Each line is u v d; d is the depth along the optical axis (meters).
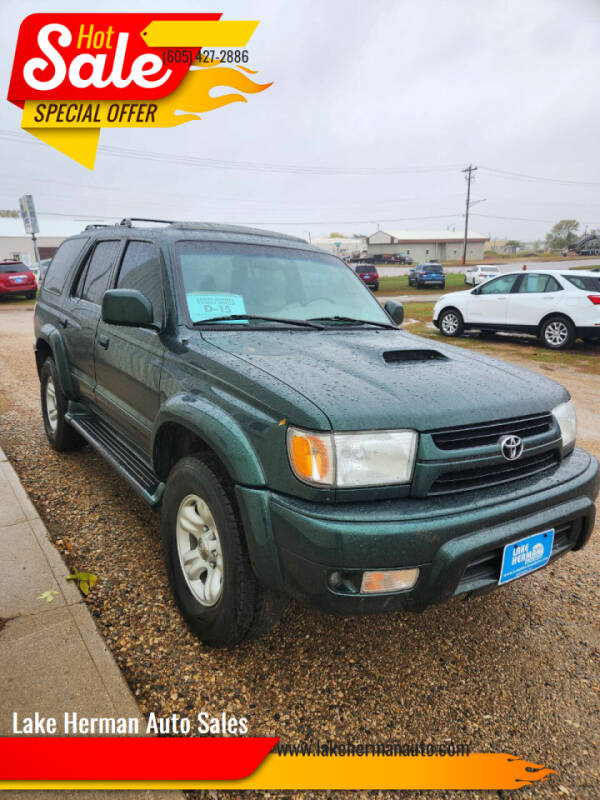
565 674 2.30
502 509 1.96
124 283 3.28
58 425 4.21
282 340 2.61
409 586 1.85
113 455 3.26
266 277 3.11
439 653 2.39
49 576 2.64
